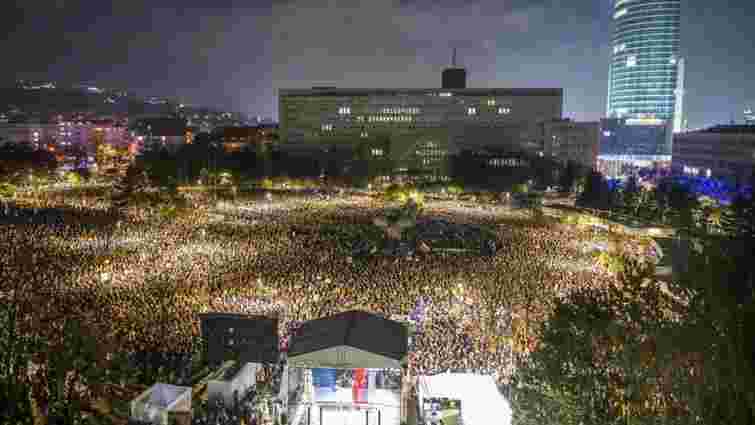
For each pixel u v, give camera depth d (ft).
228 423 97.19
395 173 655.35
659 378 65.00
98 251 232.53
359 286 188.96
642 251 236.43
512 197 476.95
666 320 70.33
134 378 108.47
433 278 203.51
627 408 68.28
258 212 377.09
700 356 56.39
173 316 150.71
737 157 497.87
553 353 87.35
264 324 121.39
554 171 565.53
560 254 253.65
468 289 187.21
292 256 234.58
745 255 58.59
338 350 87.86
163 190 431.02
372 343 90.53
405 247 259.19
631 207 373.61
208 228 303.48
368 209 398.62
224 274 200.44
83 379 98.27
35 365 94.73
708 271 58.29
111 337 116.47
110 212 349.00
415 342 137.59
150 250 239.71
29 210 343.67
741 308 50.62
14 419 74.54
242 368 114.52
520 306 166.81
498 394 92.94
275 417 96.94
